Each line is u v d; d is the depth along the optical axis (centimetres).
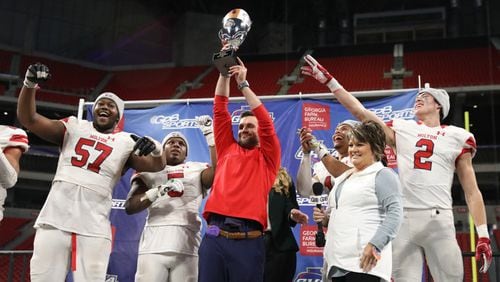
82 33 2069
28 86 329
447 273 338
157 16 2162
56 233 332
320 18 2238
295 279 493
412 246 347
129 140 374
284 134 529
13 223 1614
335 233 275
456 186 1670
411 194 351
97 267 339
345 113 526
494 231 1398
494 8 2062
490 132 1939
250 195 327
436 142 358
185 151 457
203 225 515
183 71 2028
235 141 360
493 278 975
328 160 352
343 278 272
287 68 2000
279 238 402
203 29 2105
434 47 1991
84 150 355
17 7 1980
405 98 509
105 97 380
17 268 1140
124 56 2106
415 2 2222
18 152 355
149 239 412
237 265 313
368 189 271
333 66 1984
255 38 2239
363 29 2236
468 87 1510
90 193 346
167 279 410
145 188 436
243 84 342
